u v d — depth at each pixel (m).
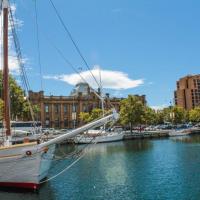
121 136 96.50
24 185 25.75
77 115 149.88
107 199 25.55
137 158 51.53
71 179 33.44
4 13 28.66
